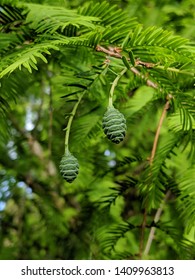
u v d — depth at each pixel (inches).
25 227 22.6
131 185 13.1
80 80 11.6
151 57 9.0
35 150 23.1
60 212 21.6
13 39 10.0
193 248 13.4
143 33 8.4
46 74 15.1
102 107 13.0
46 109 19.6
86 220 17.3
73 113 9.7
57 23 9.4
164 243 17.0
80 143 13.2
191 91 11.0
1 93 11.6
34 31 10.0
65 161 9.2
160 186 12.3
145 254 14.7
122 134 8.5
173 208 16.3
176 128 11.0
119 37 8.9
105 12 9.9
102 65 9.6
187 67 9.0
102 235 15.9
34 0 11.1
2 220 22.7
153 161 12.1
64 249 19.5
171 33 8.4
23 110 23.5
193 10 17.1
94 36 8.7
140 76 10.0
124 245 18.1
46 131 19.4
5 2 10.6
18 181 21.5
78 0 14.4
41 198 21.6
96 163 17.9
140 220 18.1
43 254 21.4
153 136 18.4
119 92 12.1
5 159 21.5
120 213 19.2
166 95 10.9
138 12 15.8
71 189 20.9
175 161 15.1
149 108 13.3
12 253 21.3
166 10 16.1
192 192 10.8
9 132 11.7
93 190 17.8
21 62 7.6
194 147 11.6
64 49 10.9
